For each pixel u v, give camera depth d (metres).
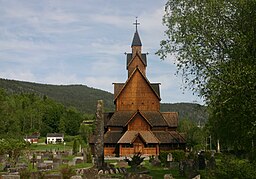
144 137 68.06
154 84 76.50
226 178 22.73
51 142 143.12
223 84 20.95
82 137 136.38
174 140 69.12
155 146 68.00
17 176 24.75
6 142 54.47
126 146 67.75
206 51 23.36
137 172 36.25
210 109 23.66
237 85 20.03
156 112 73.81
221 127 25.95
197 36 24.06
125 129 70.69
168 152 57.84
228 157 27.41
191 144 78.19
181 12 25.75
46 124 171.75
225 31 22.94
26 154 56.88
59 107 179.38
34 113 168.25
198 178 25.94
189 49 24.11
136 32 79.06
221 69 22.08
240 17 22.61
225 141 28.80
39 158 53.09
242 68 20.36
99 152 47.22
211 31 23.42
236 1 22.83
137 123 70.12
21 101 173.12
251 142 22.27
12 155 51.94
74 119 171.62
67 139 148.88
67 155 66.50
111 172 38.06
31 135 149.75
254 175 21.39
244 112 20.33
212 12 23.52
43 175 27.45
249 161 22.98
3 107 108.06
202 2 24.52
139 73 75.56
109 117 75.19
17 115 146.12
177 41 24.91
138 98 74.75
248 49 21.38
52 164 41.56
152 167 45.09
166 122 71.56
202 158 37.00
